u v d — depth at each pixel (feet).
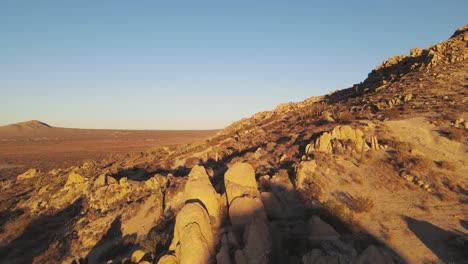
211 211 72.84
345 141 110.52
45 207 147.54
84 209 125.08
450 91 144.56
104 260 83.35
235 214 67.62
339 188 87.15
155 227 92.68
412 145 102.78
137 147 537.65
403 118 126.21
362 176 92.07
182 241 59.57
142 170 189.98
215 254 60.29
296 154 117.08
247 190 74.59
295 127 172.14
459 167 88.94
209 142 226.17
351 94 227.61
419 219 69.51
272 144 141.38
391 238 63.21
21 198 175.32
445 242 60.75
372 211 75.05
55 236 108.17
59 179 185.06
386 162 96.94
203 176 80.43
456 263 54.29
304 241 60.64
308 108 233.14
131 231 96.17
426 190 80.94
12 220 135.64
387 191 83.41
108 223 104.53
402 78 190.70
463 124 108.99
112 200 122.62
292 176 96.73
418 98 145.69
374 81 231.91
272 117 246.06
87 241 97.71
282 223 70.28
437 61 186.80
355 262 48.60
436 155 96.78
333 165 98.78
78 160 384.06
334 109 183.01
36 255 96.73
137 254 72.79
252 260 55.01
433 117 120.06
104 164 240.53
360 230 66.74
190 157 194.80
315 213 70.18
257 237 57.52
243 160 129.59
